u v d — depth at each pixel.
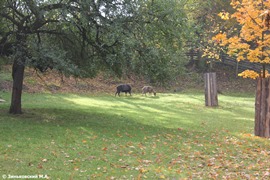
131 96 28.91
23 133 10.54
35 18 14.08
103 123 13.63
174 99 27.30
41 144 9.30
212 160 8.38
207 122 15.57
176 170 7.40
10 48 13.30
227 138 11.59
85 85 31.14
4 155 8.01
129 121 14.70
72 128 11.95
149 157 8.55
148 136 11.30
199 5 31.12
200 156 8.78
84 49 14.73
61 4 12.92
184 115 17.98
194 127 13.98
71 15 13.21
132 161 8.08
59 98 24.45
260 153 9.34
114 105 21.75
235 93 34.12
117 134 11.34
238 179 6.80
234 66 40.75
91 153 8.67
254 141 11.05
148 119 15.74
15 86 14.63
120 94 30.23
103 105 21.44
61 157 8.13
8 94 23.91
